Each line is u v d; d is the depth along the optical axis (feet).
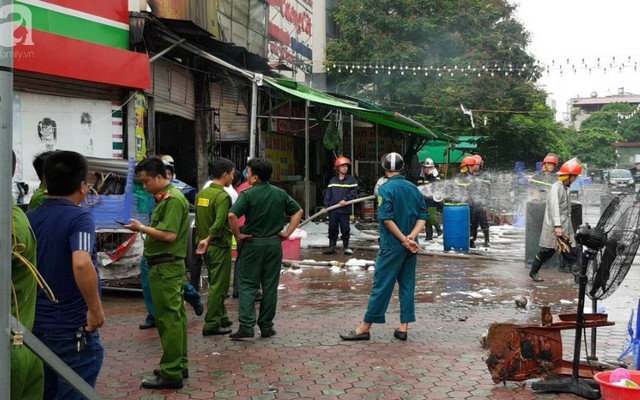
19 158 29.84
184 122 45.85
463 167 48.57
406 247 20.86
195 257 28.27
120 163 27.48
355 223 65.05
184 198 17.30
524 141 106.11
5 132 7.75
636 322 17.38
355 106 47.96
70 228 11.32
